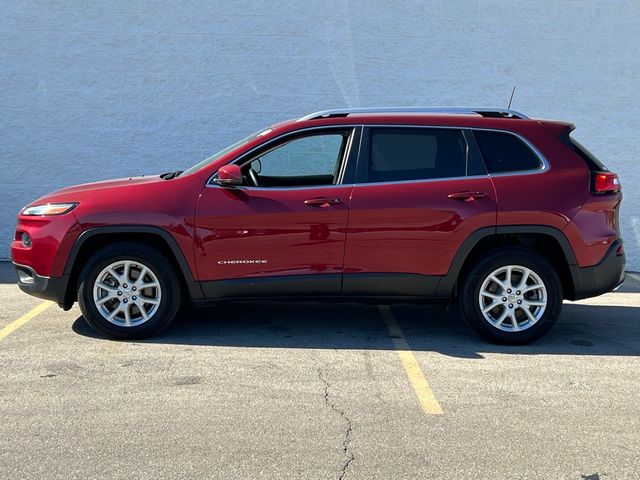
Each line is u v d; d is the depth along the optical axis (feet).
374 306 22.30
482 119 18.21
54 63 29.04
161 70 29.30
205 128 29.60
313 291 17.78
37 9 28.76
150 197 17.57
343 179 17.78
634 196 30.09
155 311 17.76
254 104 29.63
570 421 13.38
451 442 12.41
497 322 17.99
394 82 29.71
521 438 12.63
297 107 29.71
